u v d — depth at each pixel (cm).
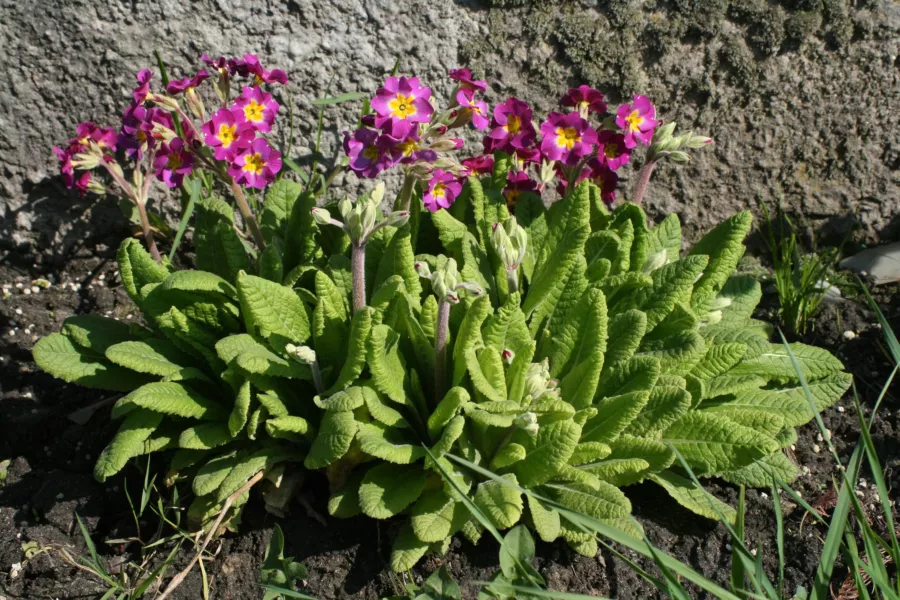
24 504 54
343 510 50
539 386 49
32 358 62
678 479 52
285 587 49
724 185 71
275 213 59
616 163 57
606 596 50
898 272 70
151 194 67
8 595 50
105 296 66
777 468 53
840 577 52
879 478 44
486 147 58
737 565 45
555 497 50
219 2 63
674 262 55
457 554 51
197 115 57
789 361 56
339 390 50
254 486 53
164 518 50
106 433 58
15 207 66
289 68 65
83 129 59
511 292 54
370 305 51
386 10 64
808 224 72
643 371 51
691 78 68
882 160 72
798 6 67
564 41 66
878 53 69
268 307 51
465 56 66
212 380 53
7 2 62
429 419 50
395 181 68
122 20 62
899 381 63
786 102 69
